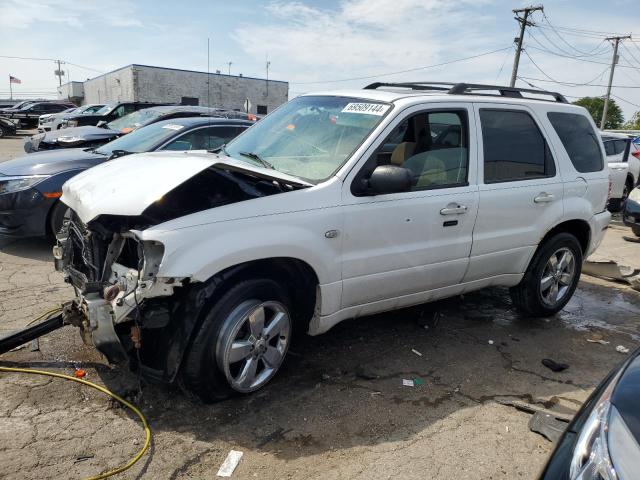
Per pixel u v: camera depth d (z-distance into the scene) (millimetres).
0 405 3201
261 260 3330
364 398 3547
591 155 5297
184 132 7062
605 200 5387
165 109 10242
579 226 5258
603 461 1797
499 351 4414
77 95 58594
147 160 3725
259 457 2904
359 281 3707
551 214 4816
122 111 15734
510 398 3676
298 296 3646
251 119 10414
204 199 3373
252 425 3176
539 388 3848
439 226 4031
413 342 4461
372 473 2826
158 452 2893
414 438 3148
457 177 4195
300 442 3049
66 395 3354
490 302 5613
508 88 4820
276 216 3275
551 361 4203
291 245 3281
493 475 2865
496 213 4387
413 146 3936
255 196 3369
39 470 2689
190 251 2959
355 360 4070
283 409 3359
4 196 6047
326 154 3799
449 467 2908
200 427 3131
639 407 1980
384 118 3818
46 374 3578
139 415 3193
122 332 3168
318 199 3449
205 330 3129
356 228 3596
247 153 4109
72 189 3727
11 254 6301
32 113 33469
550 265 5047
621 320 5363
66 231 3957
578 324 5180
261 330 3383
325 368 3920
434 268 4102
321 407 3408
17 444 2871
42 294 5023
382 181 3447
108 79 47844
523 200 4570
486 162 4363
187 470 2773
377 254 3740
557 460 2020
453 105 4199
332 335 4492
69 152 7070
